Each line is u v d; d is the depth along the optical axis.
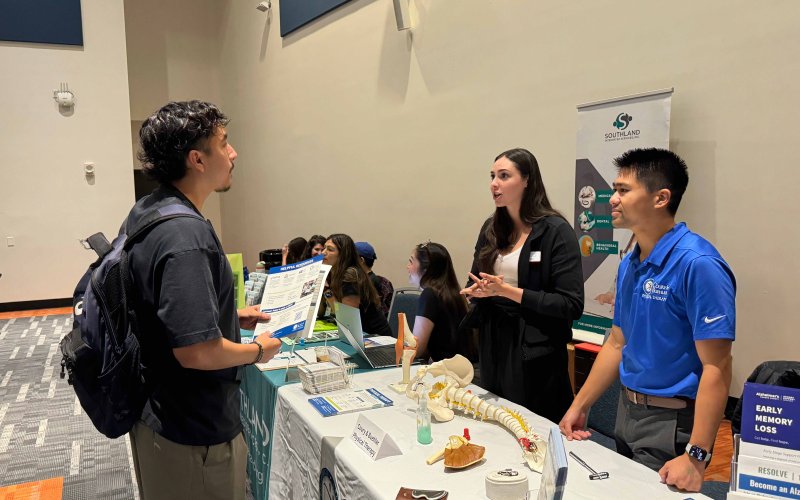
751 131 2.75
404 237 5.42
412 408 1.76
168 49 10.07
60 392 4.34
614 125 3.22
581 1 3.52
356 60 5.99
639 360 1.47
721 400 1.26
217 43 10.24
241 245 9.83
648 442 1.45
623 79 3.31
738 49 2.77
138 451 1.31
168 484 1.29
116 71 8.63
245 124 9.21
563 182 3.73
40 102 8.25
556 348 1.95
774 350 2.72
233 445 1.37
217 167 1.32
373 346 2.59
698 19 2.93
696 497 1.20
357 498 1.33
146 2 9.86
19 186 8.19
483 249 2.11
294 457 1.78
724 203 2.88
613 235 3.25
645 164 1.42
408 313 3.30
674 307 1.38
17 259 8.23
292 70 7.45
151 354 1.23
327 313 3.29
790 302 2.65
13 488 2.80
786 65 2.60
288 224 7.93
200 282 1.17
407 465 1.37
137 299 1.21
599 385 1.61
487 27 4.26
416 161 5.16
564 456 0.90
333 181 6.64
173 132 1.25
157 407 1.25
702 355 1.30
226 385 1.34
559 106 3.72
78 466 3.05
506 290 1.85
